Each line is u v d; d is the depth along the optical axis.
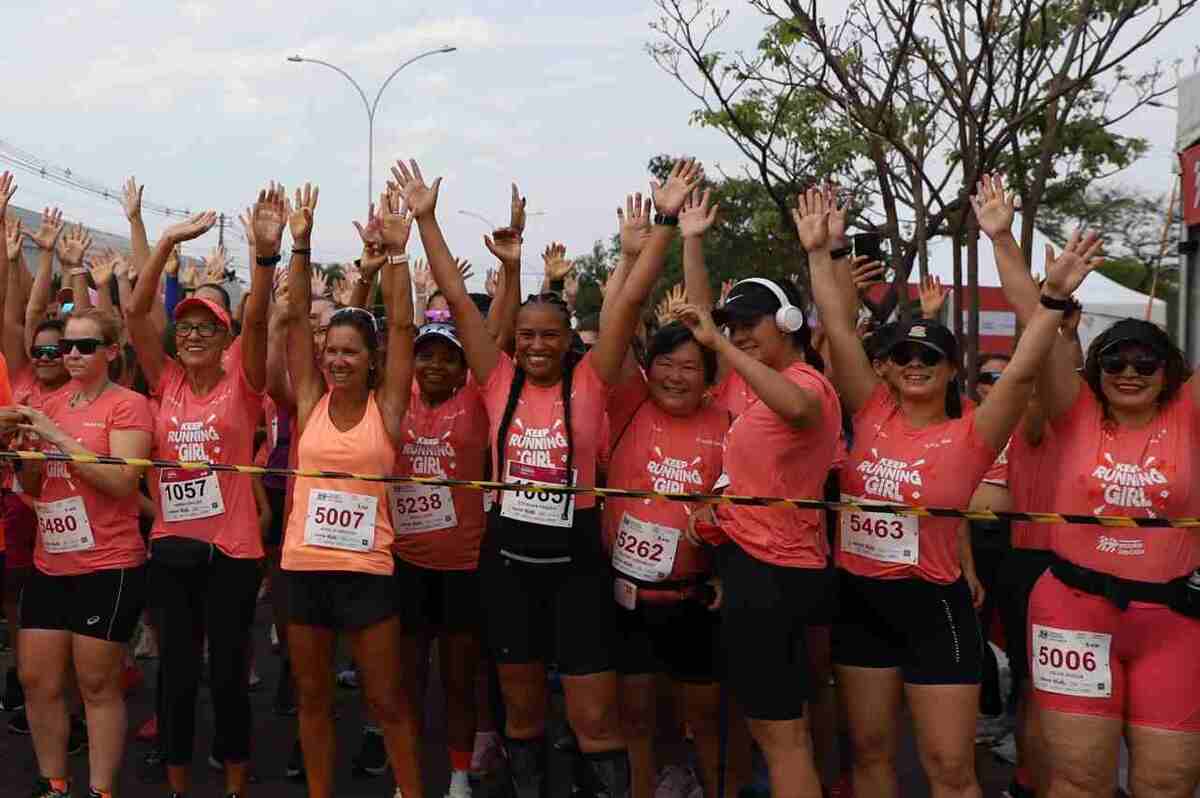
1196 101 7.34
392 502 5.16
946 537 4.13
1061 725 4.00
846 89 7.07
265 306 4.89
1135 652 3.92
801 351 4.43
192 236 5.07
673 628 4.81
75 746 5.91
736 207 11.60
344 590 4.55
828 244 4.52
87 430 4.94
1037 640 4.08
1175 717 3.87
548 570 4.60
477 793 5.46
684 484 4.71
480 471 5.23
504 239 5.29
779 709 4.16
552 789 5.68
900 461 4.18
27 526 6.29
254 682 7.20
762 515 4.16
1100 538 3.95
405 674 5.32
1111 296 14.48
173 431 4.90
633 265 4.92
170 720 4.86
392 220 4.68
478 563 4.93
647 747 4.88
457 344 5.17
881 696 4.26
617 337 4.57
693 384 4.70
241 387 4.94
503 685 4.75
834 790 5.04
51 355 5.48
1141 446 3.98
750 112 8.45
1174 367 3.96
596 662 4.60
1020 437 5.17
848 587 4.30
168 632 4.84
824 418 4.14
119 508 4.91
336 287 7.85
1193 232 7.50
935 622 4.13
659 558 4.71
